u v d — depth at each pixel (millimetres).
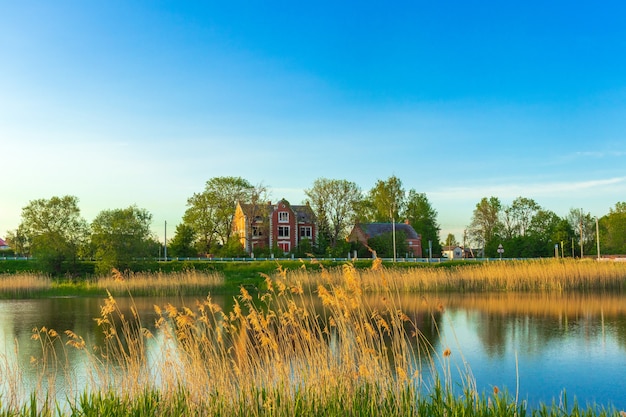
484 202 110688
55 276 52188
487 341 21438
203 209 79438
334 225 83125
